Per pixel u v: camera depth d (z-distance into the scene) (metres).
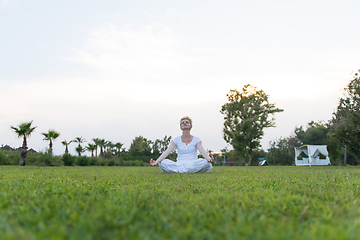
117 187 3.31
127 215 1.67
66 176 5.60
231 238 1.24
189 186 3.47
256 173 6.75
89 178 5.01
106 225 1.44
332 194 2.66
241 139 41.19
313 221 1.66
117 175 5.97
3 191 2.74
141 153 68.62
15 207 1.87
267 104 43.62
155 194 2.62
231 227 1.44
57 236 1.23
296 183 3.94
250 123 40.81
